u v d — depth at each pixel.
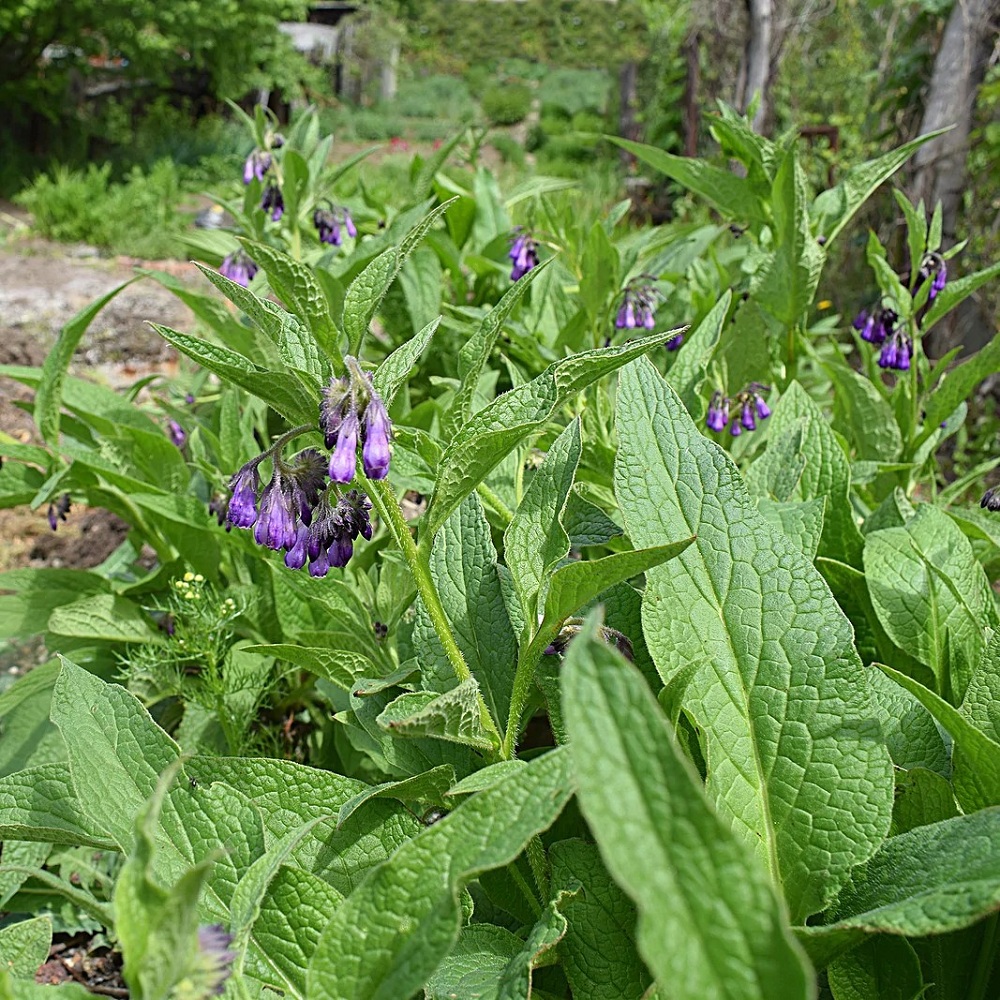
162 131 23.95
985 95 6.65
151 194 17.64
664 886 1.01
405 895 1.43
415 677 2.30
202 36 20.81
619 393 2.03
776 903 0.99
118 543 5.69
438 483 1.79
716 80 13.17
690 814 1.02
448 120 39.56
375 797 2.02
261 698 3.32
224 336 3.77
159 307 11.20
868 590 2.61
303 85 28.36
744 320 3.81
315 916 1.72
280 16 23.55
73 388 3.88
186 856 1.85
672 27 16.25
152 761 1.95
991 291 6.57
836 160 9.10
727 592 1.89
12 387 8.09
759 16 10.23
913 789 1.94
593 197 15.93
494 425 1.82
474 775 1.73
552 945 1.67
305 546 1.94
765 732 1.80
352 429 1.68
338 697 2.73
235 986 1.47
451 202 1.75
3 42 19.83
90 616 3.44
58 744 3.21
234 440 3.62
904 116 7.49
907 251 6.91
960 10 6.44
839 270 7.83
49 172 21.06
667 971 0.99
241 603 3.30
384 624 2.96
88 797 1.86
